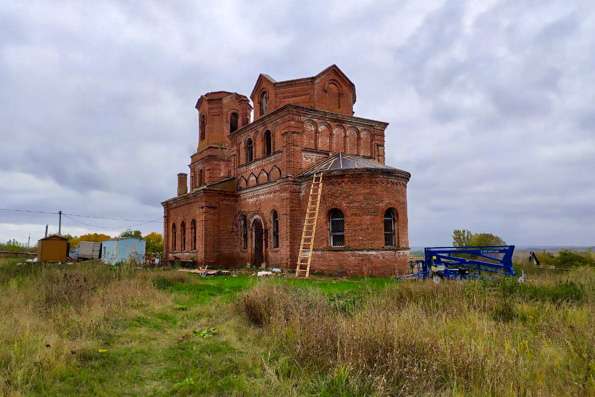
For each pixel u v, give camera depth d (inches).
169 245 1582.2
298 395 230.8
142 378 270.2
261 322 390.9
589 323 326.0
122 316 431.8
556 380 231.9
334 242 956.0
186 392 241.0
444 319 347.6
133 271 745.0
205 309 482.9
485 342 279.6
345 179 941.2
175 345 344.2
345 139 1159.6
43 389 236.4
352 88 1253.1
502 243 1499.8
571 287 468.8
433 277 626.2
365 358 255.1
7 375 245.6
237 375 268.4
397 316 331.3
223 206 1266.0
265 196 1132.5
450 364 243.9
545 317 362.3
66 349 299.1
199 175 1637.6
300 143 1073.5
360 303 437.1
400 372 240.5
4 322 346.0
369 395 224.7
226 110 1596.9
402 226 960.3
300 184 1043.9
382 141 1226.0
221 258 1244.5
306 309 381.1
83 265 861.8
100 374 269.3
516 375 232.4
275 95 1197.1
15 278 659.4
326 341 286.4
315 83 1167.0
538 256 1331.2
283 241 1024.2
